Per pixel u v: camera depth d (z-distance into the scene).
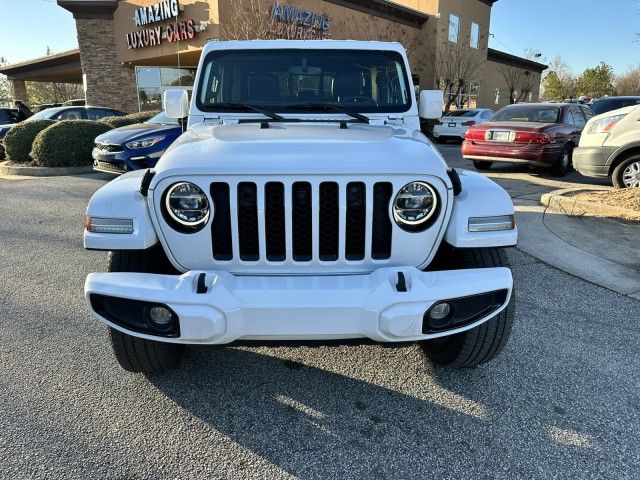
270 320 2.26
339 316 2.26
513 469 2.30
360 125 3.29
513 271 4.80
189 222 2.36
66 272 4.84
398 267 2.38
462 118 19.86
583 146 8.09
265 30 15.20
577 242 5.64
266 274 2.42
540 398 2.82
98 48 20.77
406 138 2.79
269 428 2.58
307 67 3.62
